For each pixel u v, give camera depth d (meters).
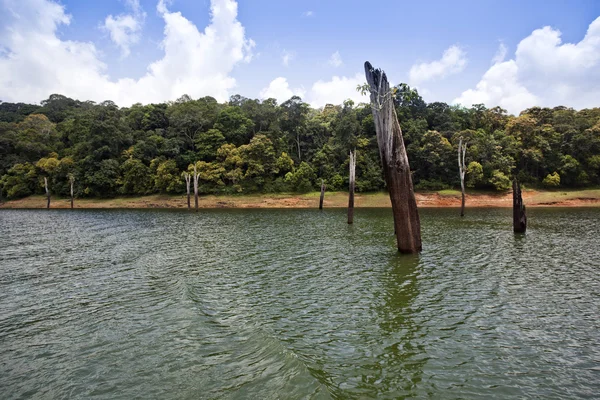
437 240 23.36
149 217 45.00
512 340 8.62
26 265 17.72
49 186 74.25
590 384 6.74
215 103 95.06
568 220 35.19
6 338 9.17
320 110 104.75
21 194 74.62
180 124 76.88
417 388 6.64
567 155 63.47
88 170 71.44
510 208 53.47
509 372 7.19
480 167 59.81
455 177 63.81
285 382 6.77
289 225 33.56
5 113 106.75
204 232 29.30
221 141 74.12
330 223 34.81
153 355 8.05
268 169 68.69
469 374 7.12
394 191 18.66
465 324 9.59
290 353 7.89
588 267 15.83
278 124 79.12
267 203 63.31
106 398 6.49
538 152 63.38
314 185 68.31
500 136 68.38
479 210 50.16
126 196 70.50
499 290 12.52
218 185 68.38
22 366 7.72
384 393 6.49
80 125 81.62
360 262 17.14
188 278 14.68
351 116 72.88
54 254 20.50
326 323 9.77
